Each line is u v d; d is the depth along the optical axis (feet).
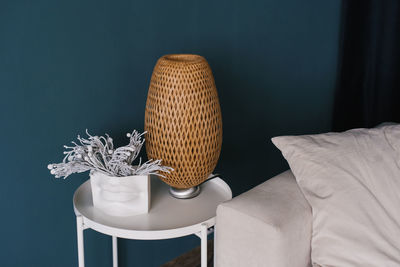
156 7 5.19
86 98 4.93
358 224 3.93
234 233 4.03
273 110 7.10
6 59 4.33
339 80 7.55
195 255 6.53
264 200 4.11
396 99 7.56
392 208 4.14
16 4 4.26
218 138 4.43
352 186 4.09
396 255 3.87
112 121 5.22
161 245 6.22
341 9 7.33
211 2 5.71
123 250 5.82
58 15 4.52
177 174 4.38
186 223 4.23
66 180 5.01
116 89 5.14
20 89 4.48
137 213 4.33
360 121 7.83
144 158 5.62
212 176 4.98
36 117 4.64
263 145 7.15
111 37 4.93
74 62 4.75
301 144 4.44
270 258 3.83
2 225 4.71
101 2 4.76
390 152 4.41
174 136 4.19
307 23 7.08
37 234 4.97
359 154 4.32
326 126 8.05
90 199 4.55
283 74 7.04
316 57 7.43
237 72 6.37
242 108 6.64
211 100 4.27
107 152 4.31
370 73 7.52
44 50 4.52
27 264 4.99
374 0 7.13
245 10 6.15
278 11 6.59
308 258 4.16
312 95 7.61
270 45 6.68
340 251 3.90
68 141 4.92
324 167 4.21
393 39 7.27
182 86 4.10
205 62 4.32
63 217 5.11
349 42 7.34
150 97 4.31
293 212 3.98
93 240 5.44
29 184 4.77
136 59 5.20
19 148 4.61
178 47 5.56
